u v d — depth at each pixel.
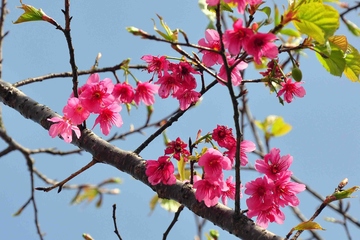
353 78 1.44
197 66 1.39
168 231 1.41
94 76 1.42
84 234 1.50
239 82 1.40
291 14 1.34
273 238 1.36
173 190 1.40
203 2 1.54
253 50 1.33
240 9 1.33
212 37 1.38
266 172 1.37
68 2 1.41
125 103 1.45
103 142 1.44
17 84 1.52
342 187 1.38
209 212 1.38
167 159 1.38
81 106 1.41
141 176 1.41
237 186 1.36
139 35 1.32
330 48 1.37
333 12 1.34
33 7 1.42
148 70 1.41
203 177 1.39
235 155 1.35
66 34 1.42
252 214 1.37
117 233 1.42
